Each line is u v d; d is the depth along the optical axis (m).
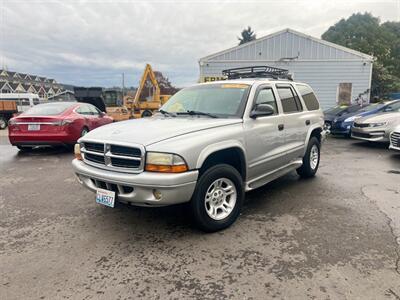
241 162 3.69
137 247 3.03
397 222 3.57
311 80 17.42
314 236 3.23
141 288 2.38
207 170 3.24
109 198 3.11
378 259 2.75
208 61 17.80
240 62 17.62
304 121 5.11
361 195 4.60
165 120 3.77
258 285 2.40
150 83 17.27
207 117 3.82
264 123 4.02
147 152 2.90
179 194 2.91
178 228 3.47
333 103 17.44
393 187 5.02
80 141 3.54
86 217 3.82
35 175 6.02
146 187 2.86
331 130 11.95
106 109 17.48
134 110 17.16
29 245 3.09
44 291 2.34
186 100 4.40
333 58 17.02
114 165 3.14
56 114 8.20
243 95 3.97
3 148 9.68
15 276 2.54
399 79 35.44
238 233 3.33
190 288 2.38
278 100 4.49
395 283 2.40
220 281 2.46
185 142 3.00
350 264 2.68
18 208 4.16
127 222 3.65
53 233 3.36
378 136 8.90
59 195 4.72
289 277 2.50
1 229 3.48
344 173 6.04
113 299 2.25
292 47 17.20
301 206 4.15
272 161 4.24
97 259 2.81
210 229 3.30
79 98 19.31
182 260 2.78
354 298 2.23
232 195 3.54
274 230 3.39
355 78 17.03
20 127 7.98
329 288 2.35
